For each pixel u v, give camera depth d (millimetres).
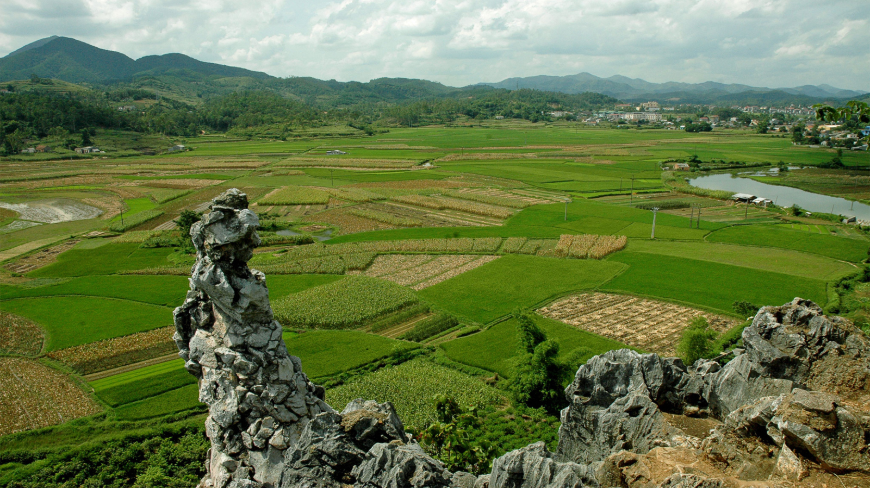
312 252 107312
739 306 74812
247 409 23359
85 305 79312
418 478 20250
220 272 22609
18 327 71312
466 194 166875
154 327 71125
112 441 46188
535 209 147000
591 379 30688
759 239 114625
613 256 103438
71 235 122500
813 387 25578
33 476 41719
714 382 29109
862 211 149125
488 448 39500
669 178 196500
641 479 21688
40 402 53531
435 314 76062
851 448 20141
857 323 59688
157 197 165750
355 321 73000
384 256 106500
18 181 192250
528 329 53406
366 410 24031
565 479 21094
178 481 40969
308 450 21750
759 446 22375
